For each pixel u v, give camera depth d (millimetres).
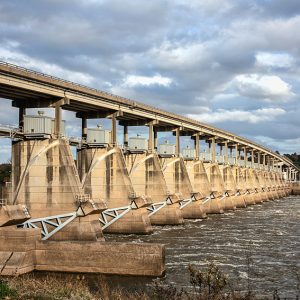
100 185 62188
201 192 95000
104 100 61719
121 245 38750
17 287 23000
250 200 130750
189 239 57906
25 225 46594
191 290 32969
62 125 53688
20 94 51125
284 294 32281
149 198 63562
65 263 39625
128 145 75562
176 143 87250
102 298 23547
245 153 146750
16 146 50844
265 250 50156
